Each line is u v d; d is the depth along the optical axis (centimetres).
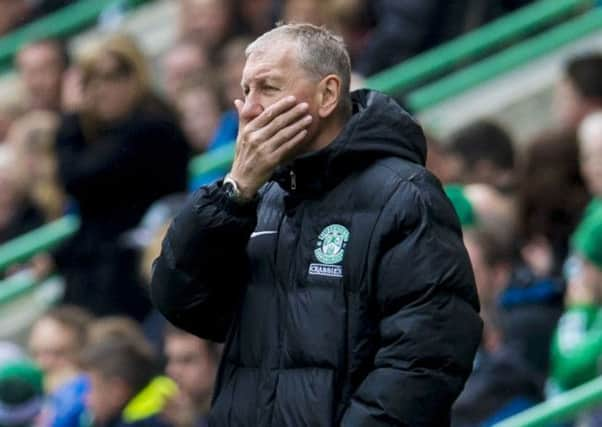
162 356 2186
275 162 1259
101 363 2050
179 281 1277
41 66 3133
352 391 1241
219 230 1262
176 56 2986
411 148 1271
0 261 2808
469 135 2311
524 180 2148
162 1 3575
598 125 2108
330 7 2898
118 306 2494
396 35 2850
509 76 2858
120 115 2511
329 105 1265
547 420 1883
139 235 2489
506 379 1938
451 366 1225
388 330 1230
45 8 3638
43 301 2841
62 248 2547
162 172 2511
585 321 2000
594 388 1883
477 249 2020
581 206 2117
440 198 1254
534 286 2066
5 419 2262
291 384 1248
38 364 2367
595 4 2911
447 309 1230
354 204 1257
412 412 1216
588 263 2008
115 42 2531
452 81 2853
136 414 2036
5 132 3184
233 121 2867
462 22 2861
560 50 2848
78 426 2181
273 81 1261
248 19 3056
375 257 1241
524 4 2883
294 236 1271
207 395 2111
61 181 2517
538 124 2838
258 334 1271
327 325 1245
